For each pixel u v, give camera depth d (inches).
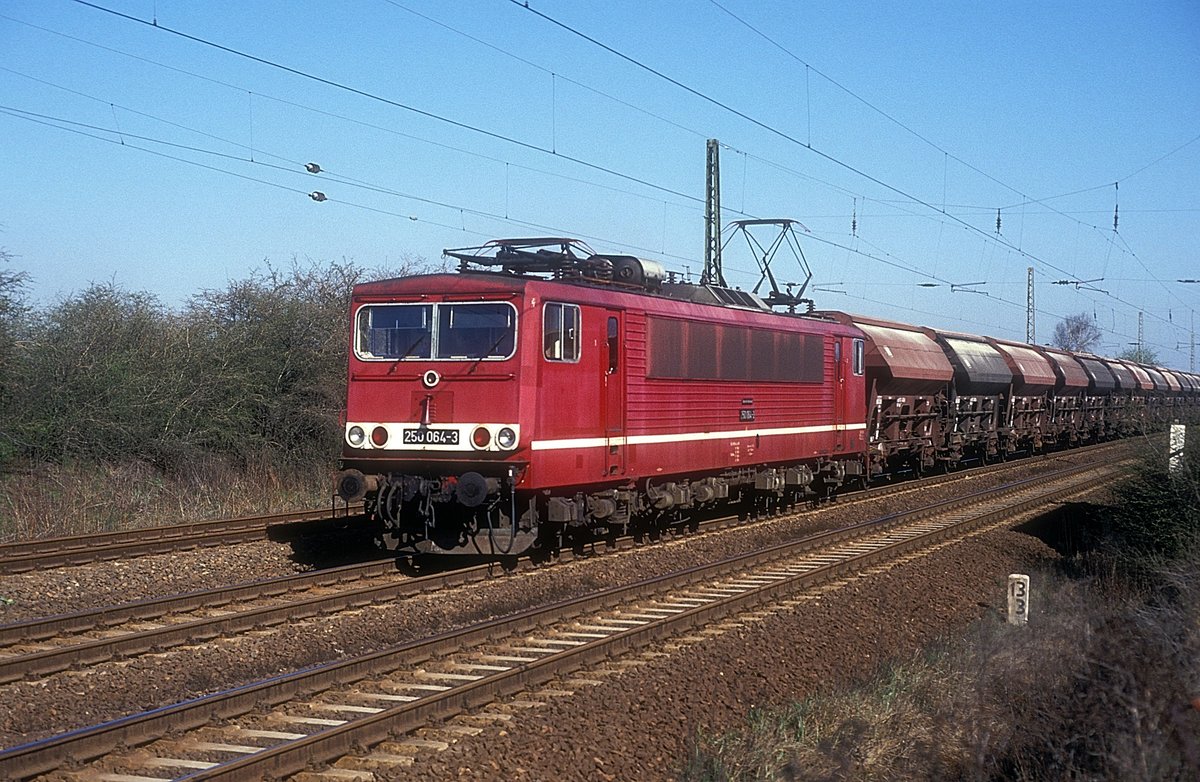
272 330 983.6
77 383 868.0
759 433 785.6
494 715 335.9
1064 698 354.6
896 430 1098.7
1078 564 661.3
